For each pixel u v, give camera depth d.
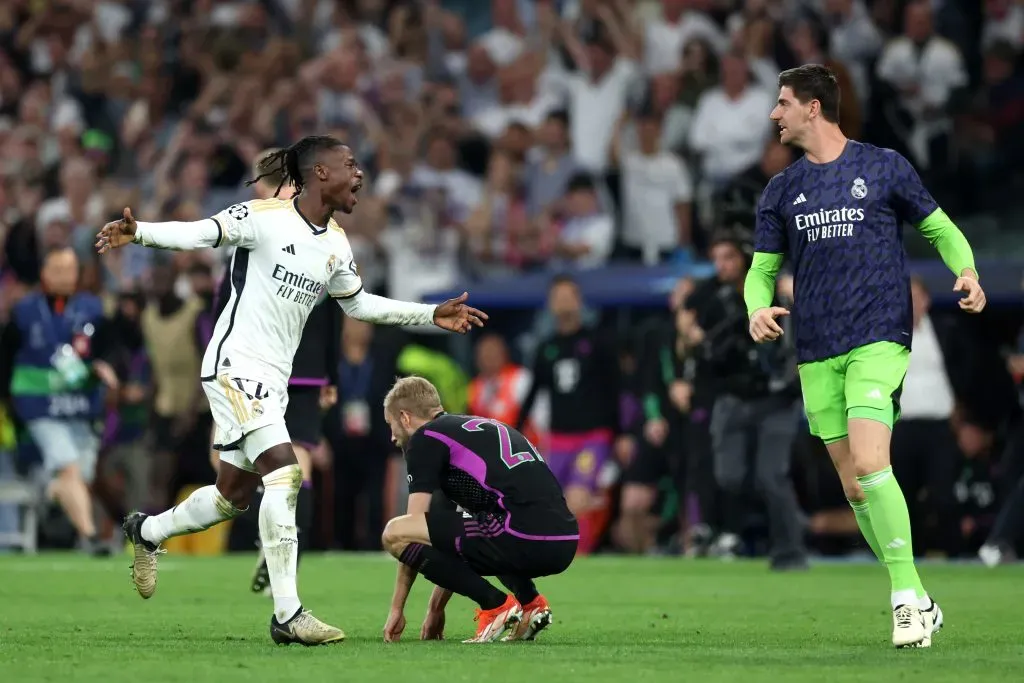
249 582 42.03
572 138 77.19
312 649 24.00
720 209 50.34
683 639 26.41
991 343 59.12
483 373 63.56
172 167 80.19
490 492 25.12
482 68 83.12
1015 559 53.91
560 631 27.97
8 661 22.11
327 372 35.84
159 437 61.50
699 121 72.56
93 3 94.06
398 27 85.44
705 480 56.22
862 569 48.62
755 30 75.06
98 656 22.84
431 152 76.94
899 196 25.64
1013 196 68.25
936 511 54.16
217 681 19.72
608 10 80.75
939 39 75.00
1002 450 58.19
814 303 25.66
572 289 59.38
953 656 23.22
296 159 25.77
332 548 62.34
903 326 25.38
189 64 88.00
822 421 25.92
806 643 25.66
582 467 59.47
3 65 92.06
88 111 87.62
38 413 55.78
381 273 70.88
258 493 59.44
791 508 48.00
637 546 59.81
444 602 25.84
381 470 62.00
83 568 48.25
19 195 79.06
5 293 70.88
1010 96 71.75
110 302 65.19
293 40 88.69
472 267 71.25
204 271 61.94
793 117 26.02
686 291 56.53
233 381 25.12
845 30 75.81
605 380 59.34
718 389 48.56
